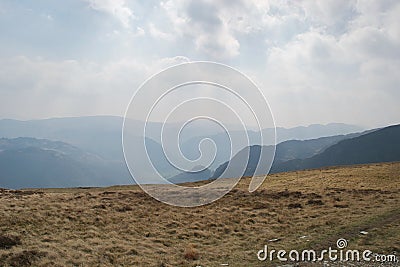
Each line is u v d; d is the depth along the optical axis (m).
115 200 33.75
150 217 27.28
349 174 52.03
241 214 29.11
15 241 18.11
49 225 22.33
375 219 23.31
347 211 27.30
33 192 39.75
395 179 44.91
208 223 25.80
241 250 19.22
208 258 17.92
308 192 38.91
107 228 23.30
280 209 30.92
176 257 18.09
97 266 15.83
